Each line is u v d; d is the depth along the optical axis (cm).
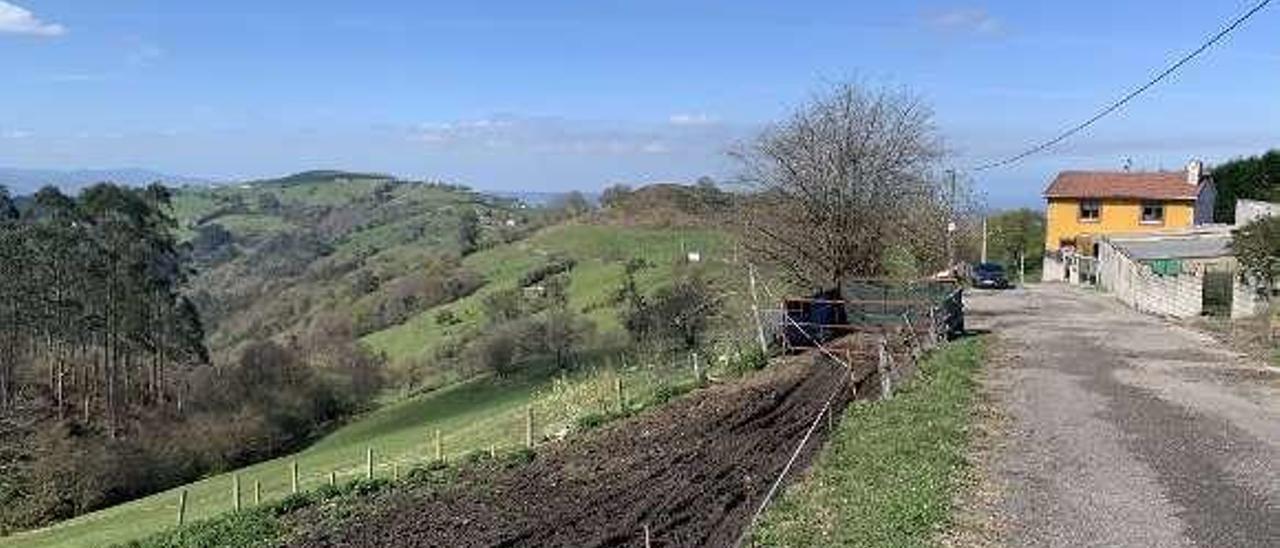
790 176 3716
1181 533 1225
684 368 3059
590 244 10762
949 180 5256
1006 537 1207
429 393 7738
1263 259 3575
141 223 8781
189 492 4725
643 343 4947
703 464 1830
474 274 11194
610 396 2845
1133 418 1886
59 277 8038
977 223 7550
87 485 5825
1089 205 7812
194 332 9138
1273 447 1658
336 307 11706
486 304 9706
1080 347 2916
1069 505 1335
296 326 11500
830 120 3744
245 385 7825
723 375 2744
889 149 3759
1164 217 7644
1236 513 1303
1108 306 4544
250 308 13312
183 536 1931
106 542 3006
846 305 3116
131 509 4575
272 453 7094
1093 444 1672
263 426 7162
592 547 1408
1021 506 1330
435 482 2061
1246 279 3725
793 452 1802
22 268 7844
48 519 5528
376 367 8575
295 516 1942
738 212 3797
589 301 8325
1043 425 1817
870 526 1240
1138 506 1333
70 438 6719
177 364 8806
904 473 1463
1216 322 3559
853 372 2494
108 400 7700
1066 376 2375
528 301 9206
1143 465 1539
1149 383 2284
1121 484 1434
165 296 8906
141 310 8444
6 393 7381
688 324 4241
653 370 3212
